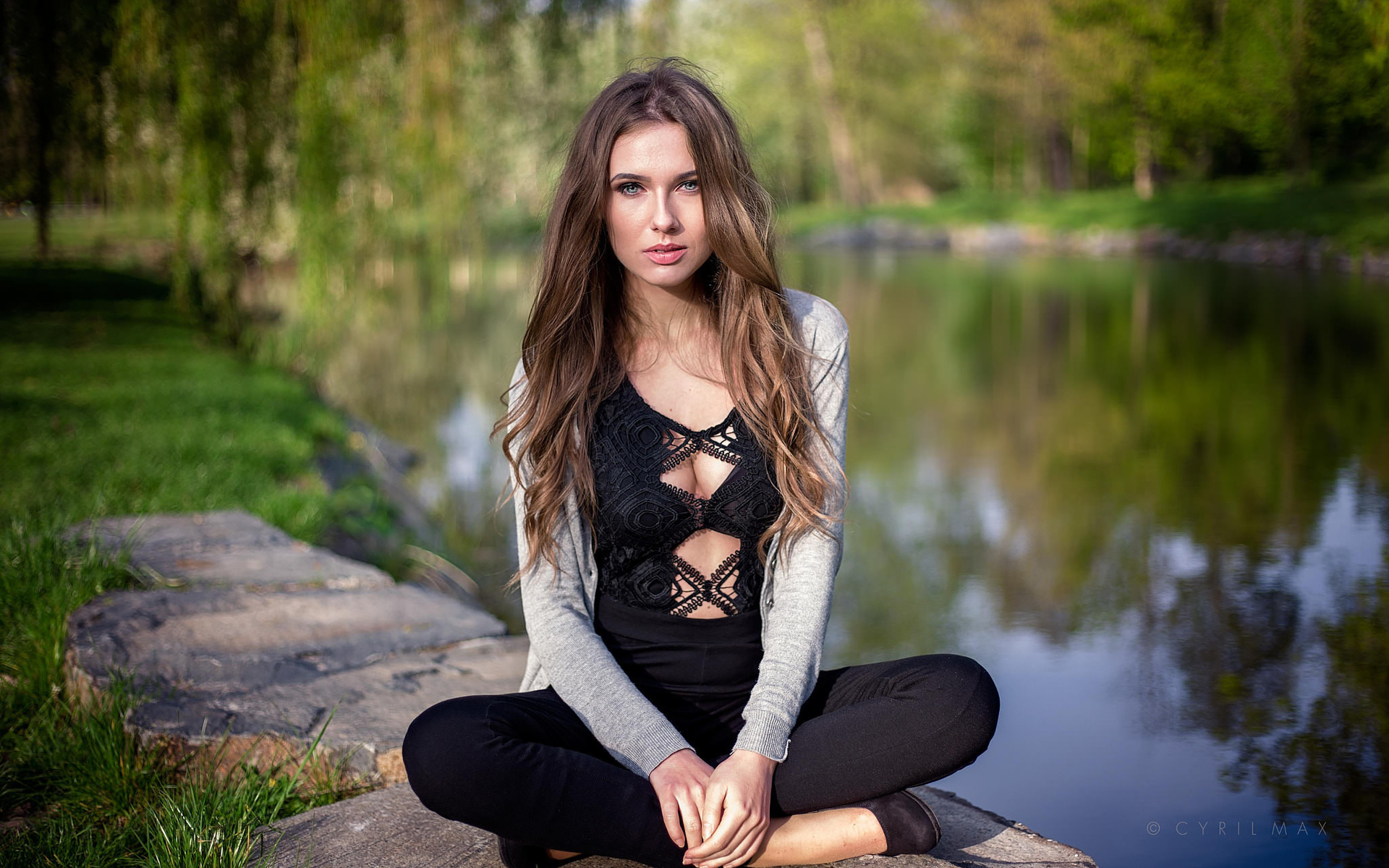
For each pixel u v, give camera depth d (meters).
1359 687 3.26
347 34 6.45
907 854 1.71
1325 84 22.25
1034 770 2.78
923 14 36.44
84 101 6.52
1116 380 9.09
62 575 3.04
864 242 32.66
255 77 6.78
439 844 1.87
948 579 4.47
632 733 1.66
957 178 43.03
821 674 1.90
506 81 8.56
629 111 1.74
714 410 1.83
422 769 1.61
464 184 7.52
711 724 1.80
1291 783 2.69
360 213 7.15
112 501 4.04
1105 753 2.88
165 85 6.61
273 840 1.89
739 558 1.81
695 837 1.59
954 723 1.66
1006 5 30.92
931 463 6.54
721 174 1.74
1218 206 24.67
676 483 1.77
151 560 3.36
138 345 8.70
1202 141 29.11
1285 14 22.05
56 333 9.06
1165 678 3.39
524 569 1.82
